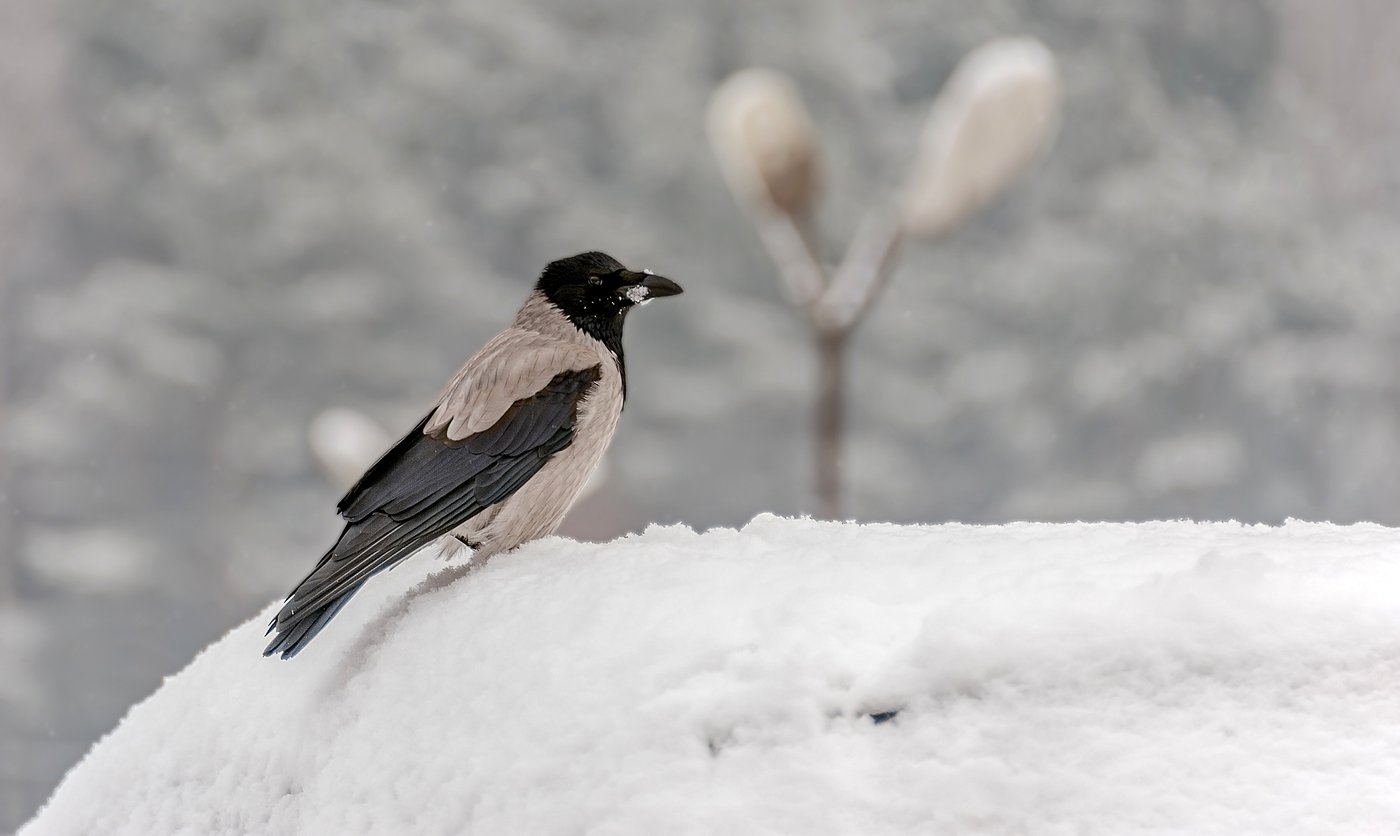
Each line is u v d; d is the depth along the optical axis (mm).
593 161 64188
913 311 56281
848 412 55156
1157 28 67000
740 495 54750
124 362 55656
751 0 63844
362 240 58438
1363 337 59062
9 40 64750
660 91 62250
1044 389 56438
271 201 58719
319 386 56844
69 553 51562
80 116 63844
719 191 60094
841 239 58969
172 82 63656
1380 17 68812
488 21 63469
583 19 65000
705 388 55500
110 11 64812
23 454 54000
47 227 62531
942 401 55688
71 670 48406
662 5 64875
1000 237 60344
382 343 58000
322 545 53219
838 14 63875
